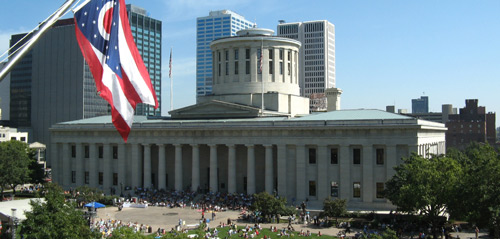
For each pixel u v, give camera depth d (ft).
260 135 382.63
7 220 255.91
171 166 441.68
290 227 286.05
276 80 473.67
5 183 424.05
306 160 366.43
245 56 472.44
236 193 388.37
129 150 437.99
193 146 408.87
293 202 362.94
